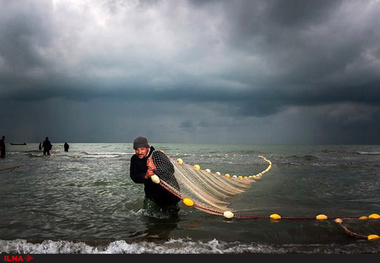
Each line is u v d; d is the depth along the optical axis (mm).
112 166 17203
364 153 41125
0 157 27000
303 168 16266
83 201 6699
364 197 7391
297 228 4551
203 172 7027
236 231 4414
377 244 3902
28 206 6164
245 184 9414
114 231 4422
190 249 3676
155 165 5398
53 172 13398
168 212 5668
